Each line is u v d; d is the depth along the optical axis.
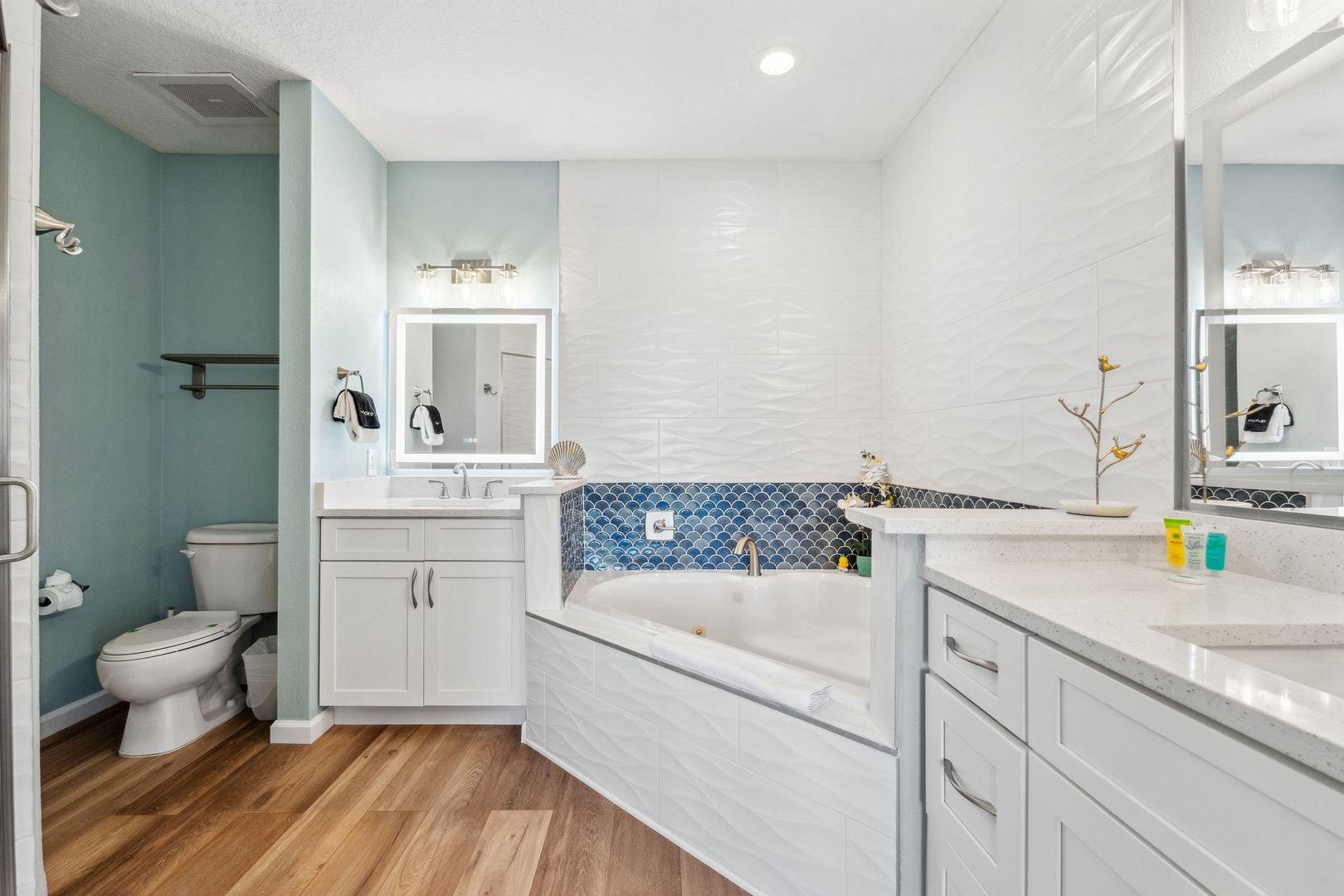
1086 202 1.55
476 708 2.46
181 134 2.71
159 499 2.86
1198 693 0.62
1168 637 0.77
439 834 1.74
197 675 2.22
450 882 1.54
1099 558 1.26
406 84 2.34
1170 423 1.30
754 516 2.97
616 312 2.96
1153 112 1.34
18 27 1.30
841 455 2.97
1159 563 1.25
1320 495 1.01
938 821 1.18
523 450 3.00
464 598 2.39
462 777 2.04
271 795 1.92
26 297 1.31
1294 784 0.52
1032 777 0.90
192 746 2.25
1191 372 1.25
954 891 1.13
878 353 2.97
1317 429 1.01
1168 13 1.30
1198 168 1.23
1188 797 0.64
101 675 2.05
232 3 1.90
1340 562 0.98
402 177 3.01
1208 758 0.61
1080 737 0.81
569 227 2.96
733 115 2.57
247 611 2.58
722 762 1.59
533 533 2.27
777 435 2.97
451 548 2.39
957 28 2.03
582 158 2.96
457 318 3.00
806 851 1.41
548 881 1.55
